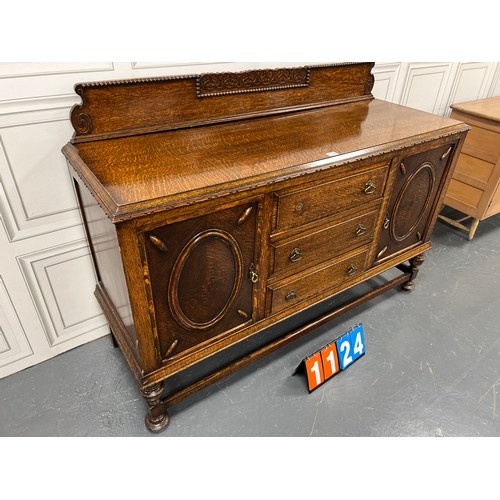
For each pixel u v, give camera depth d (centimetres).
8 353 131
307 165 99
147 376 101
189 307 100
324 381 133
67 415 122
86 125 103
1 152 105
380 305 171
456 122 137
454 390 134
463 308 171
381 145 114
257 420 122
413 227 151
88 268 136
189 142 108
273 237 105
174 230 85
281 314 124
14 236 116
